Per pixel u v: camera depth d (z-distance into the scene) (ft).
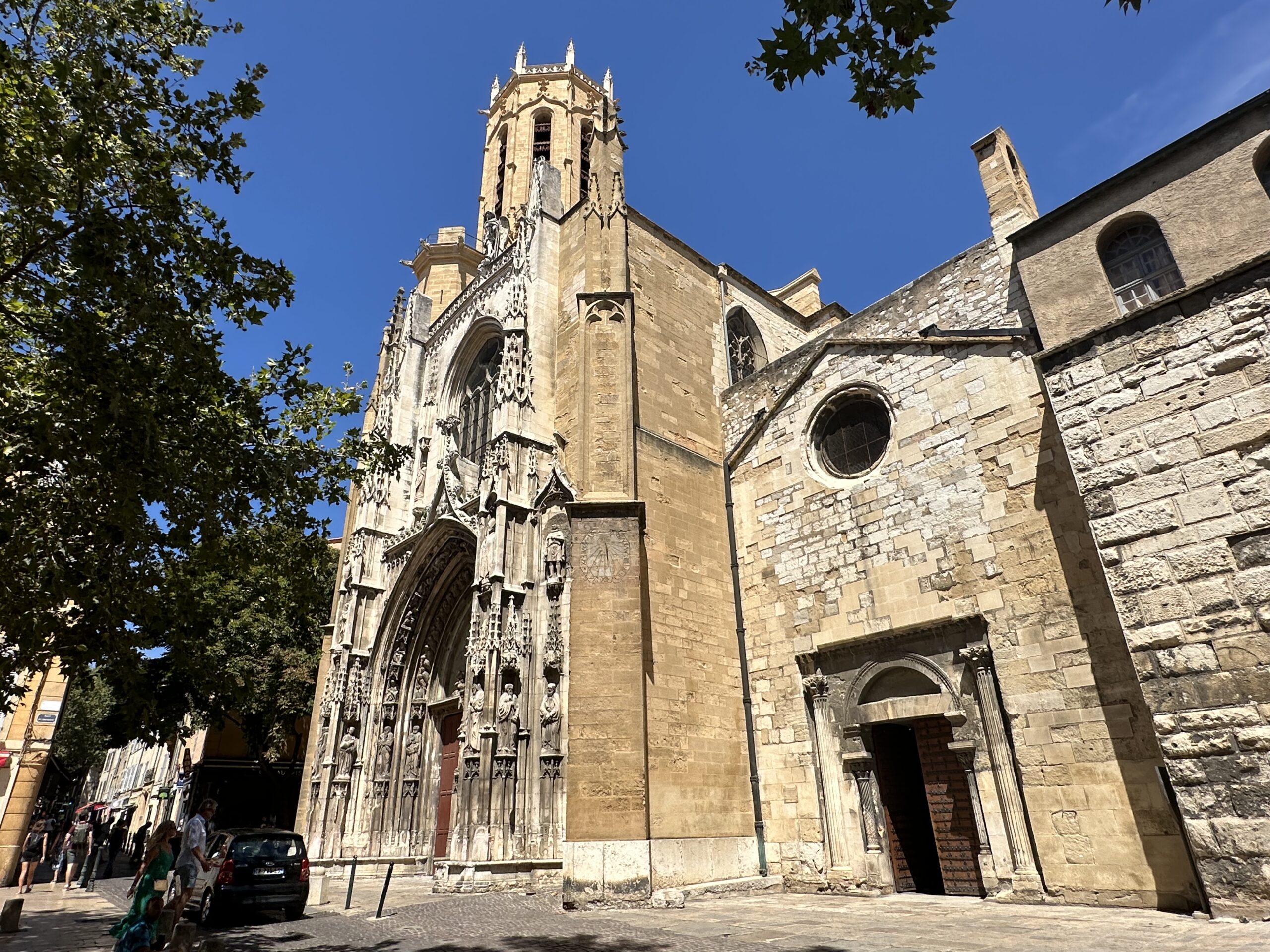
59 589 31.01
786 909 46.16
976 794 48.60
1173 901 39.14
